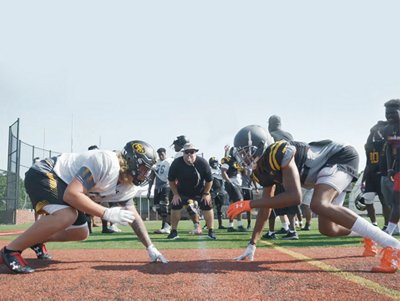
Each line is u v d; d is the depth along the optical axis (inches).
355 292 116.1
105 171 151.0
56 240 184.5
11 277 144.3
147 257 196.4
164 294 116.3
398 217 260.7
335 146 168.9
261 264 167.6
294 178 150.3
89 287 126.6
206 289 121.1
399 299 107.9
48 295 117.7
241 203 155.0
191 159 315.9
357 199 396.8
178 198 319.9
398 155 263.7
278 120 215.2
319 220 178.5
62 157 166.7
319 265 163.5
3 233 434.3
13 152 824.3
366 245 189.3
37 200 157.8
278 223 562.3
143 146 157.8
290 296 112.4
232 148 167.6
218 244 269.1
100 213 148.3
